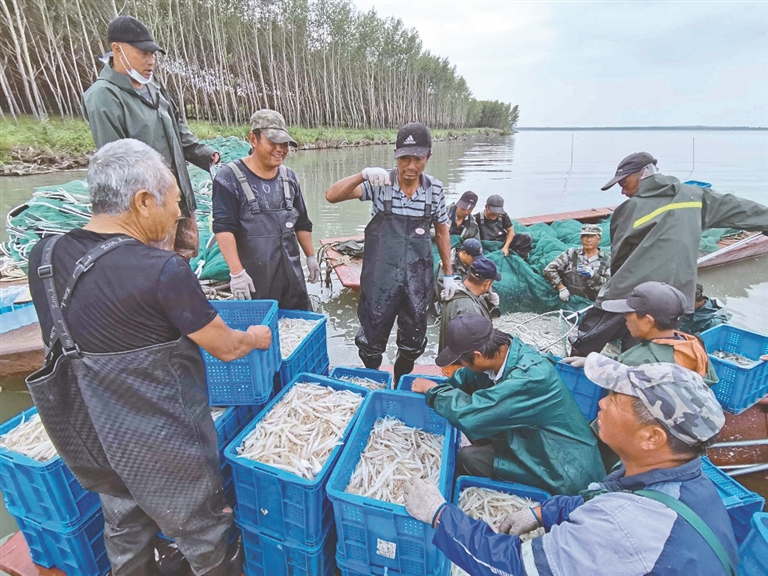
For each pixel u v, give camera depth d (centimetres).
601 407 136
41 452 196
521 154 3547
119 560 190
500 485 218
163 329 156
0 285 505
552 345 424
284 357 271
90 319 148
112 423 155
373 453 224
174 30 3125
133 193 153
